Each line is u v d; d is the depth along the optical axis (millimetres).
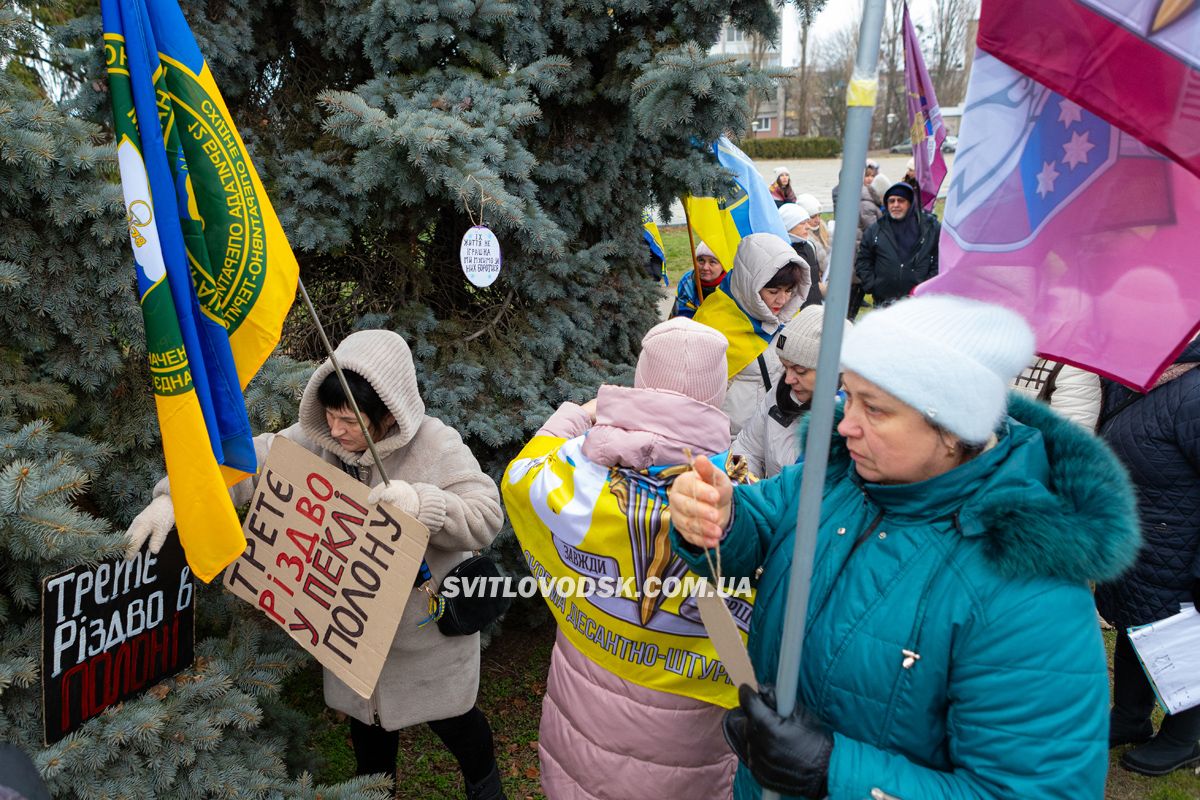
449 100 2896
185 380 1803
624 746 1912
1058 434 1329
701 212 4352
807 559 1204
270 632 2475
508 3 3018
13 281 1959
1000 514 1213
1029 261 1516
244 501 2283
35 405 2102
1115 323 1461
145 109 1688
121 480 2348
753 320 3518
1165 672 2701
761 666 1507
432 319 3418
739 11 3279
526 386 3410
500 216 2799
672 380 1821
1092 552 1146
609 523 1764
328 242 3057
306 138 3332
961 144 1511
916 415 1223
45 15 2793
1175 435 2629
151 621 2041
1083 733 1159
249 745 2273
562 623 2002
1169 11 1207
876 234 7590
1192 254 1387
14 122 1963
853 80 1041
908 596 1271
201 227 1825
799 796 1299
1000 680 1189
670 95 2959
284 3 3227
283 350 3471
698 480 1384
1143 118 1266
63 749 1803
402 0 2861
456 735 2500
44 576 1791
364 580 2037
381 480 2258
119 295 2199
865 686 1300
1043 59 1344
